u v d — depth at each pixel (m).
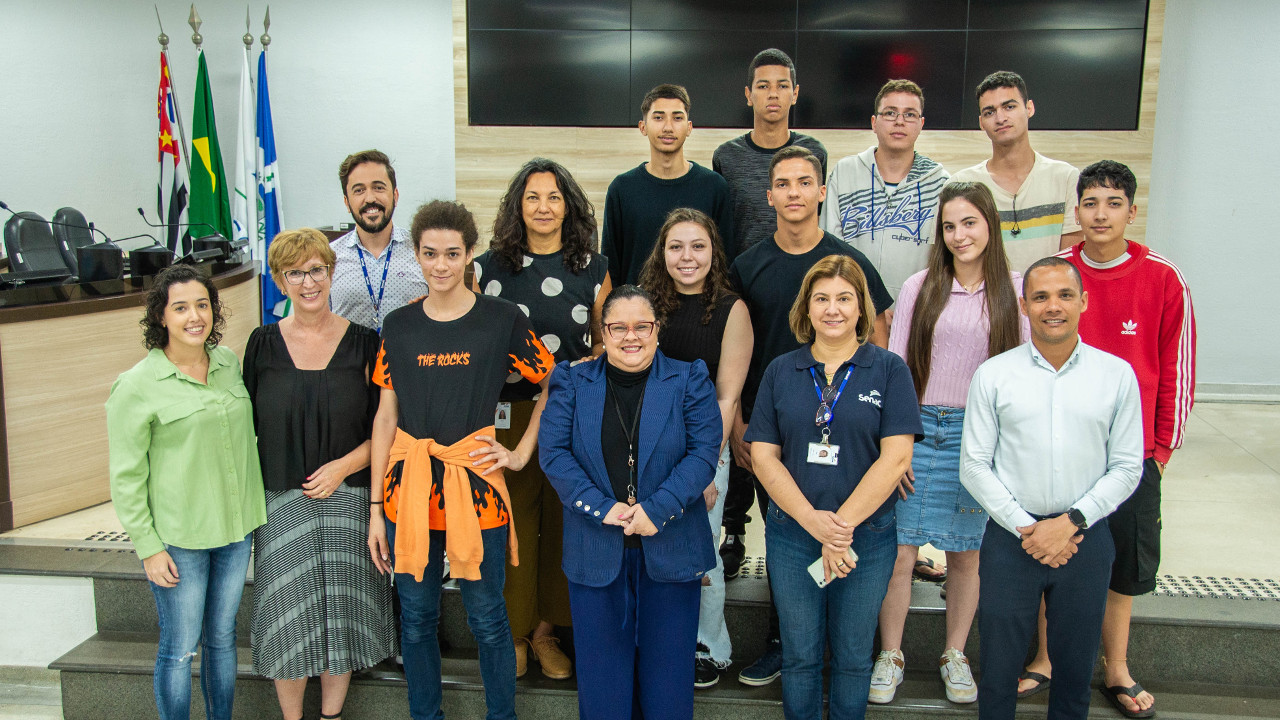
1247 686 2.61
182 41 5.74
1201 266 5.34
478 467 2.19
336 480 2.29
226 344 4.36
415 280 2.66
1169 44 5.14
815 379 2.14
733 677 2.64
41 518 3.35
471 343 2.21
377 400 2.38
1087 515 2.01
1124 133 5.10
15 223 3.94
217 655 2.31
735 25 5.23
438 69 5.68
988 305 2.31
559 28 5.31
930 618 2.68
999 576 2.13
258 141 5.59
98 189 5.87
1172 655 2.63
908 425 2.05
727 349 2.36
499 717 2.36
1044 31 5.06
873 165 2.76
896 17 5.15
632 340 2.07
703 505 2.17
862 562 2.10
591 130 5.39
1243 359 5.39
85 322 3.44
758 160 2.98
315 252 2.23
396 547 2.19
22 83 5.71
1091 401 2.05
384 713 2.63
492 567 2.23
